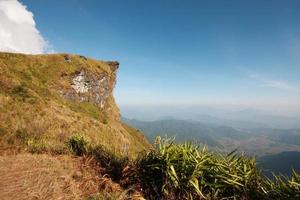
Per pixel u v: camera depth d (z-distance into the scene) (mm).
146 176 4543
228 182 4000
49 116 21406
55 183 4133
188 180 4090
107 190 4277
